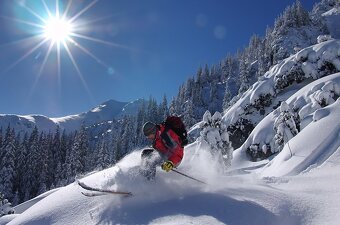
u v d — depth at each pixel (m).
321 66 37.91
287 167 12.04
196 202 5.09
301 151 12.59
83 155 69.88
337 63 36.94
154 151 5.86
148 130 5.73
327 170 8.62
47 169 69.31
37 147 68.38
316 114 15.02
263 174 15.42
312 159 11.23
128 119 119.75
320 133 12.87
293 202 5.22
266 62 90.94
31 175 64.25
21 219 5.63
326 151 11.16
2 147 64.50
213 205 4.96
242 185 6.17
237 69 148.12
